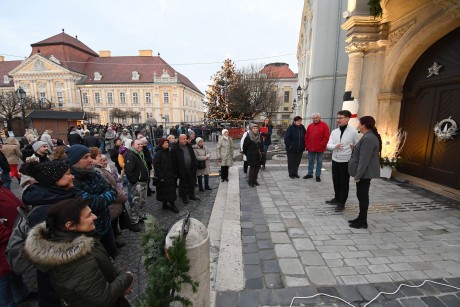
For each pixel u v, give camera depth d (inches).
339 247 125.0
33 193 80.4
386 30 266.1
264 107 1010.1
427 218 159.8
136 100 2164.1
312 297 90.2
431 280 98.9
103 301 56.3
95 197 98.0
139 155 170.1
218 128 660.7
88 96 2161.7
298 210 177.3
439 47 223.3
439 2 192.7
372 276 101.7
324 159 388.2
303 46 903.7
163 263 64.6
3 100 1061.1
